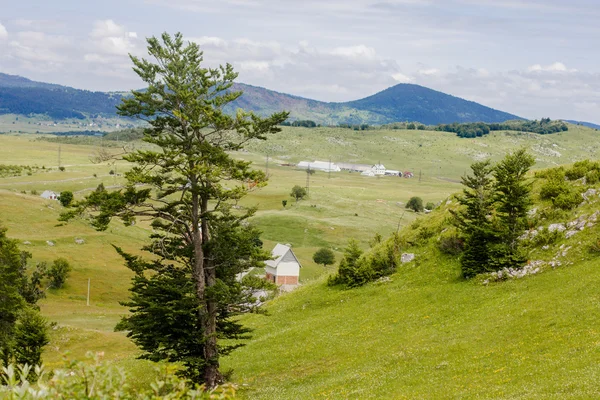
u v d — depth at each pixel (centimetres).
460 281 5341
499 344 3600
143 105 4209
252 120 4278
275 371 4419
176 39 4178
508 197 5222
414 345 4097
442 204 7156
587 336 3241
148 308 3891
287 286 12281
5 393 946
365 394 3266
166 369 1197
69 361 1075
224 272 4338
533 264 5006
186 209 4206
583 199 5541
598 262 4575
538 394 2517
